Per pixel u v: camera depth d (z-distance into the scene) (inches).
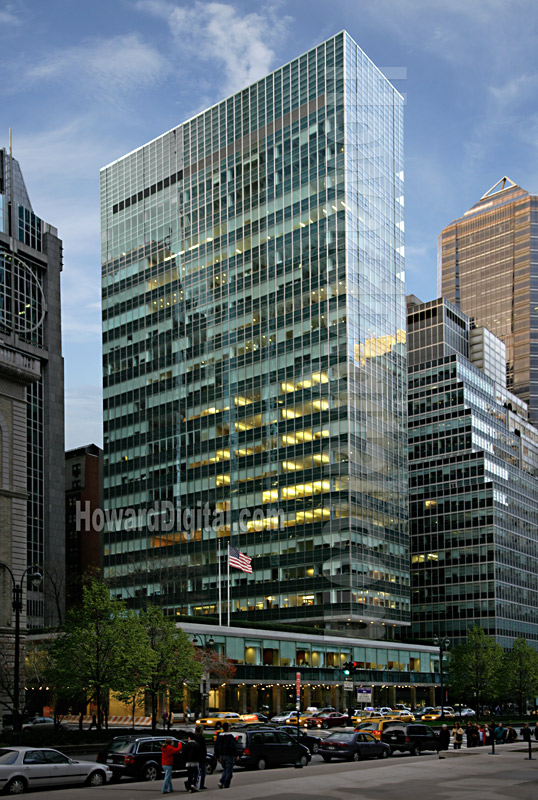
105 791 1165.7
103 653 2058.3
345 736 1798.7
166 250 6092.5
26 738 1749.5
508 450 6811.0
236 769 1571.1
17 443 2167.8
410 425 6673.2
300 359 5088.6
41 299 5935.0
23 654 2084.2
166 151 6250.0
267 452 5142.7
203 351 5684.1
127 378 6171.3
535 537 6761.8
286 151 5433.1
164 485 5703.7
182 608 5280.5
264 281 5398.6
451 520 6230.3
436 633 6077.8
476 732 2241.6
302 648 3954.2
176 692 2359.7
